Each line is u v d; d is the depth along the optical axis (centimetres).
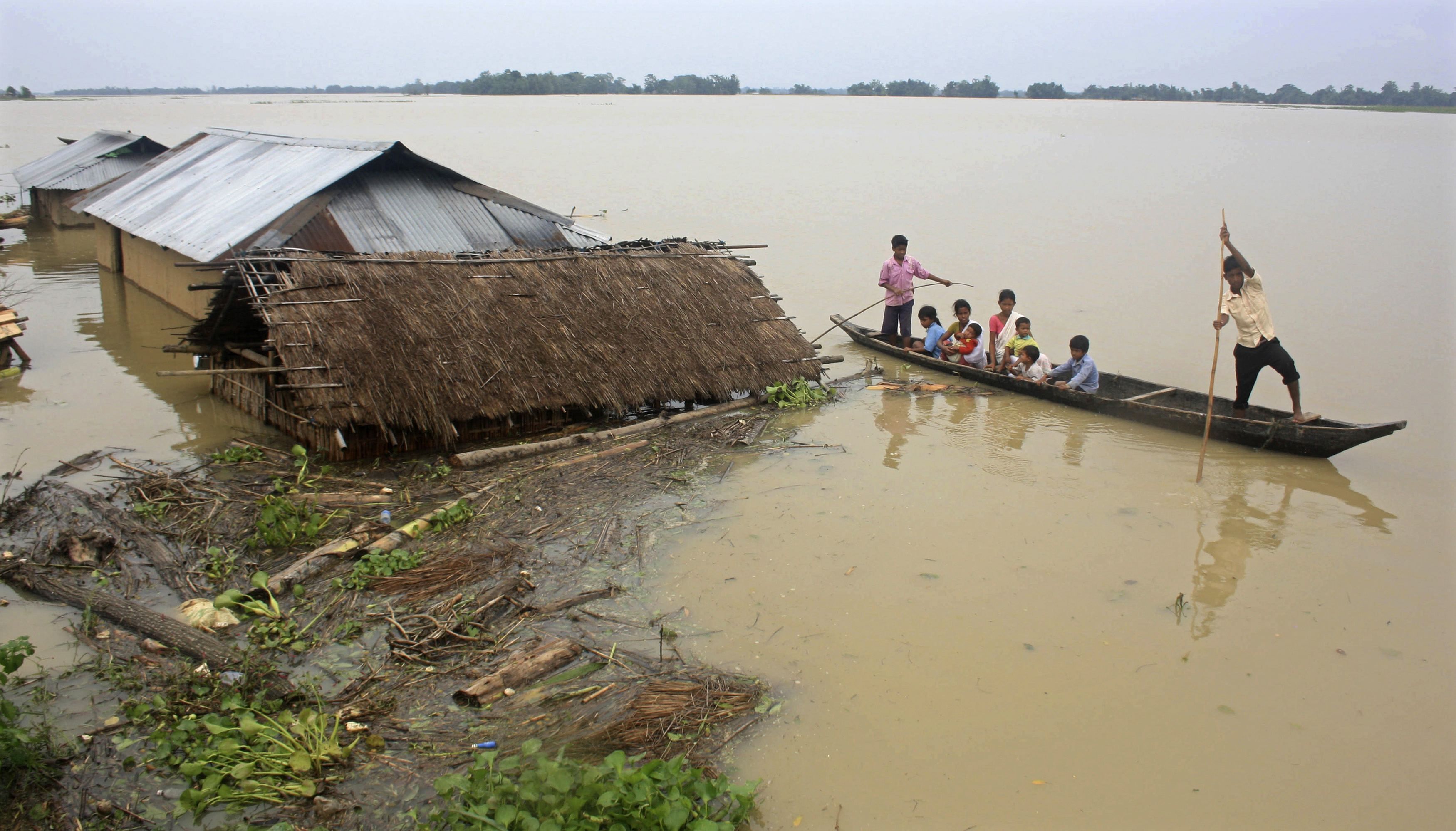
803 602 682
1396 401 1141
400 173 1375
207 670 586
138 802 486
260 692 560
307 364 884
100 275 1819
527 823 438
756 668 606
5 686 571
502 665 597
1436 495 875
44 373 1211
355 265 978
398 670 594
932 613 670
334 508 811
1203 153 5131
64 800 485
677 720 552
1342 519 824
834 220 2464
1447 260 1991
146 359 1288
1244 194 3097
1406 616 671
